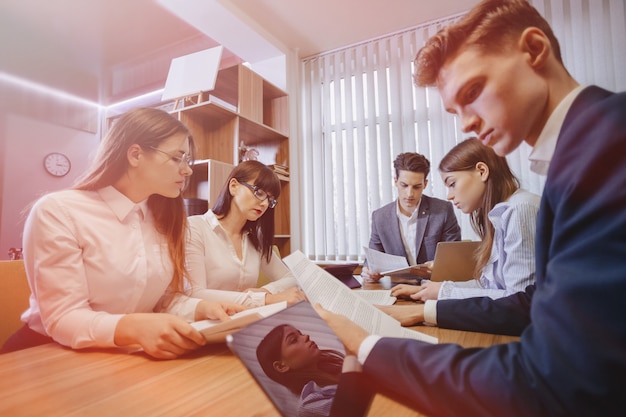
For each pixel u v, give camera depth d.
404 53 3.21
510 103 0.37
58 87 3.91
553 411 0.25
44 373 0.50
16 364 0.54
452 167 1.17
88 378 0.48
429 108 3.04
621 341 0.23
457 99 0.40
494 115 0.38
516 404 0.27
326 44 3.44
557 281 0.27
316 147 3.53
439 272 1.32
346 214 3.37
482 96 0.38
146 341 0.56
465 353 0.32
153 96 3.97
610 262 0.24
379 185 3.24
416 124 3.11
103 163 0.90
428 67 0.42
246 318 0.57
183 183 0.99
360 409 0.33
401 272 1.54
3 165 3.49
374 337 0.38
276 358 0.35
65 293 0.73
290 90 3.46
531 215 0.86
